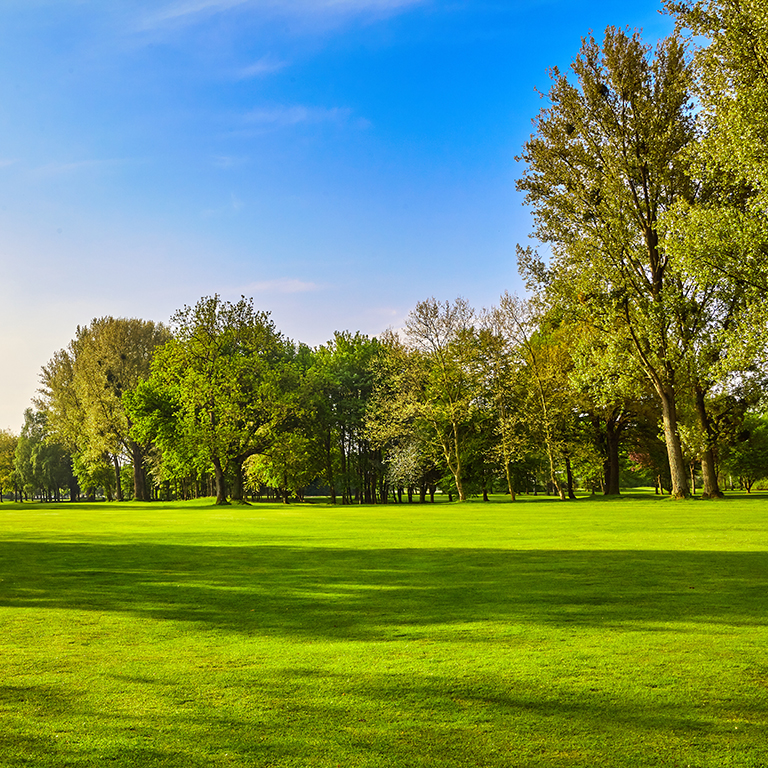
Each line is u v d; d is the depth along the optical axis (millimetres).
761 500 39188
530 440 58656
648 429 58031
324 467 83188
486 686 6566
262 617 10109
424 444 65438
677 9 34719
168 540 22297
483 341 58781
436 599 11086
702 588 11305
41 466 119625
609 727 5516
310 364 90938
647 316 39344
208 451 61062
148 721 5836
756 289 33844
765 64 31812
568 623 9070
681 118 40531
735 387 45250
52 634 9164
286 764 4945
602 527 23859
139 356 87062
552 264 45031
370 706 6109
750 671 6820
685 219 35594
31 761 5035
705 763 4840
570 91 41906
